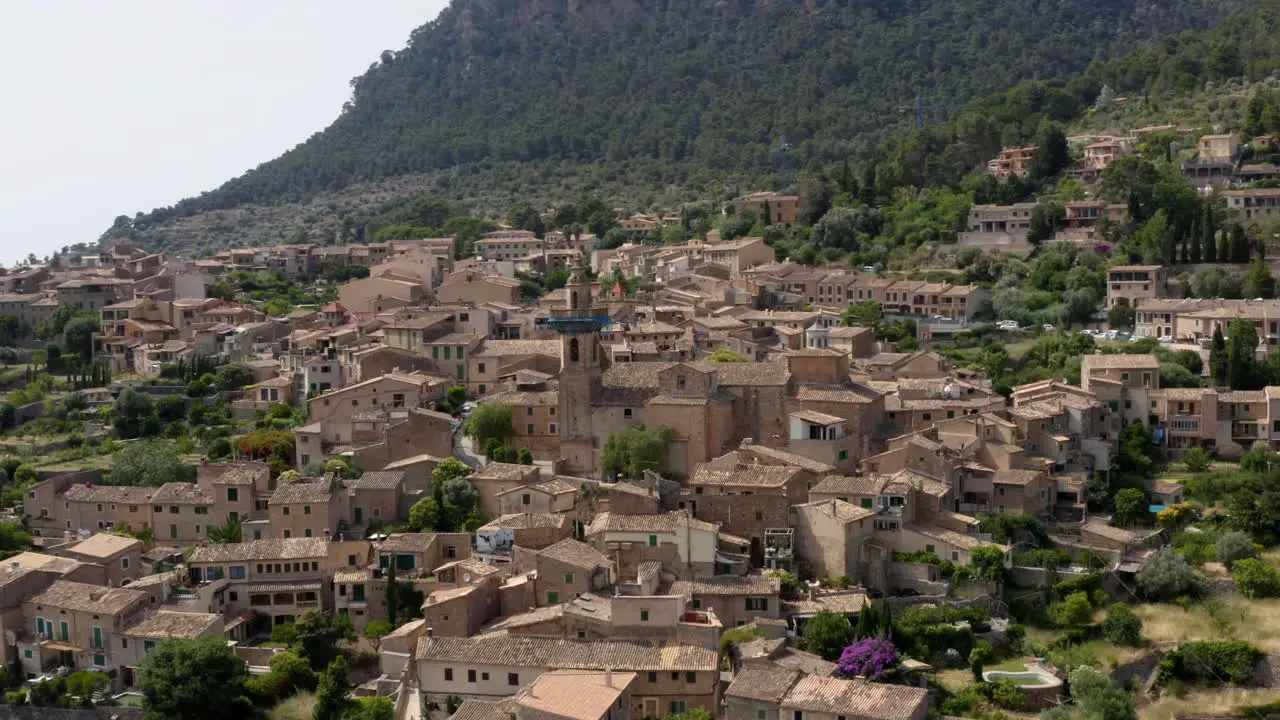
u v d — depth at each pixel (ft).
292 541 599.98
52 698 533.96
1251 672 533.14
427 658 490.90
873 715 443.32
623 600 504.43
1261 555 628.28
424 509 622.13
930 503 601.21
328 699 499.92
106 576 601.62
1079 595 572.10
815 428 648.38
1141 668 540.93
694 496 601.21
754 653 497.46
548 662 483.51
